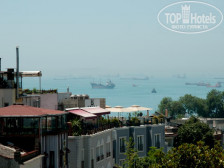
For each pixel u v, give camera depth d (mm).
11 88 158625
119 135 196250
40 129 132875
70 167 161125
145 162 180250
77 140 160875
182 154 122625
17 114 130875
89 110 181750
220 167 120312
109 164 186250
